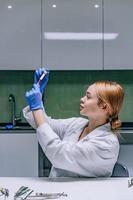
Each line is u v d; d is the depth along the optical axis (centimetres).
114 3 338
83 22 338
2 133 320
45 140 124
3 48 339
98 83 132
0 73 377
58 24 339
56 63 341
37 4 338
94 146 125
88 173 129
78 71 376
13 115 365
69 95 379
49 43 340
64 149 124
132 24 339
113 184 122
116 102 129
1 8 337
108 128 133
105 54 341
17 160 320
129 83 376
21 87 378
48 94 378
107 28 339
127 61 340
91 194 111
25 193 113
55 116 378
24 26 338
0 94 378
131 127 346
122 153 315
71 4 338
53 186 121
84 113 133
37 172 317
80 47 340
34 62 341
